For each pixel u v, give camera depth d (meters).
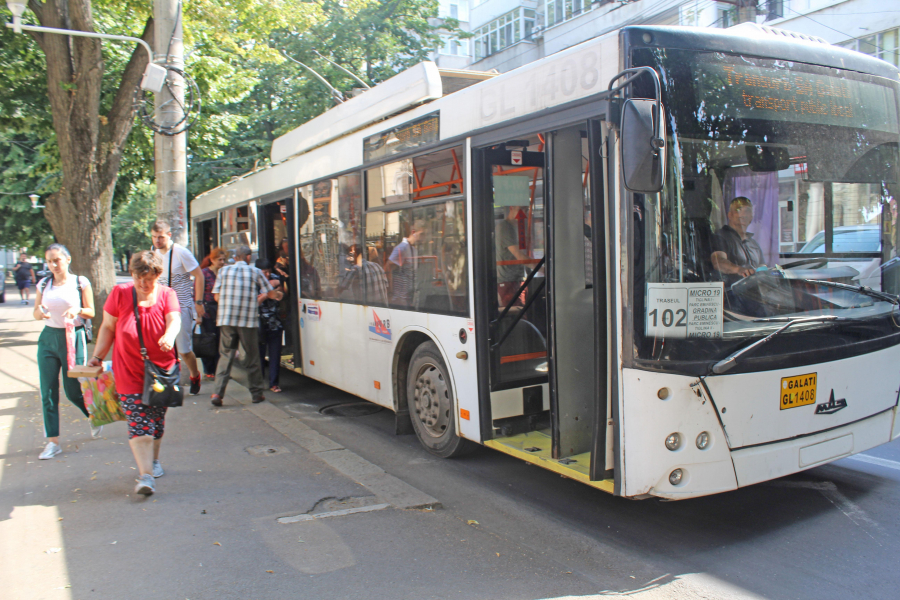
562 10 30.75
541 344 5.32
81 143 13.11
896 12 18.83
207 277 8.99
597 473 3.94
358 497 4.83
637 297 3.61
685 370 3.60
